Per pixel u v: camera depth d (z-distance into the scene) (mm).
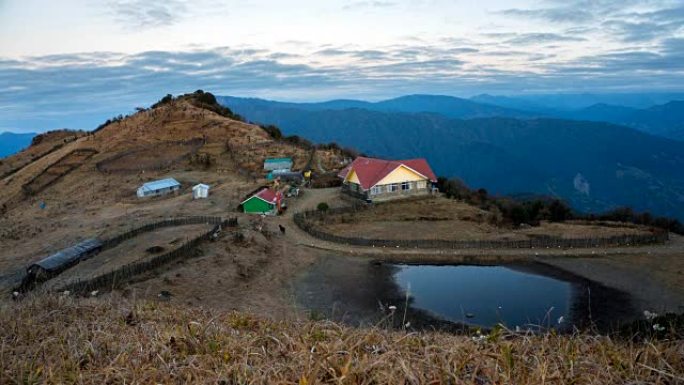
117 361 4887
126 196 51406
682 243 33281
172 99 108062
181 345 5375
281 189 50062
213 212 42094
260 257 29516
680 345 4562
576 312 22734
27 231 39562
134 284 23359
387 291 25906
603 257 30703
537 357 4375
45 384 4473
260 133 80312
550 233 35719
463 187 55969
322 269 29484
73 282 22844
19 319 6855
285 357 4691
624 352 4613
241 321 7121
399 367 3984
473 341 5047
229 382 4230
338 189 53188
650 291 25031
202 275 25422
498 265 30000
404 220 39688
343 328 5750
